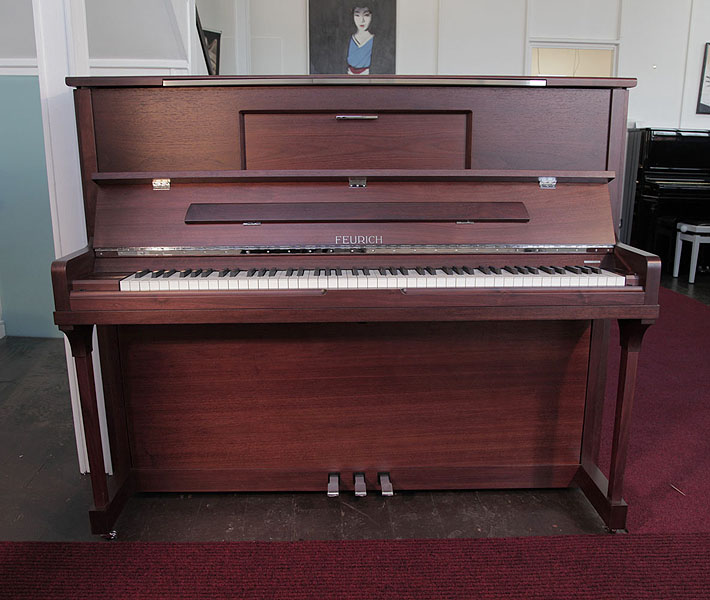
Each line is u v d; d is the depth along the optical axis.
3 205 3.42
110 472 2.01
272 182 1.66
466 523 1.73
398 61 5.93
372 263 1.65
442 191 1.67
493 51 5.97
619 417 1.61
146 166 1.68
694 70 6.21
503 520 1.74
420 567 1.52
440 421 1.84
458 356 1.79
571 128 1.73
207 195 1.65
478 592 1.42
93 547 1.61
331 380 1.79
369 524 1.73
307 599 1.40
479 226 1.66
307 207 1.64
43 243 3.48
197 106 1.67
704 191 5.50
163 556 1.57
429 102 1.70
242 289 1.47
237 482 1.86
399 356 1.78
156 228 1.63
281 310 1.47
